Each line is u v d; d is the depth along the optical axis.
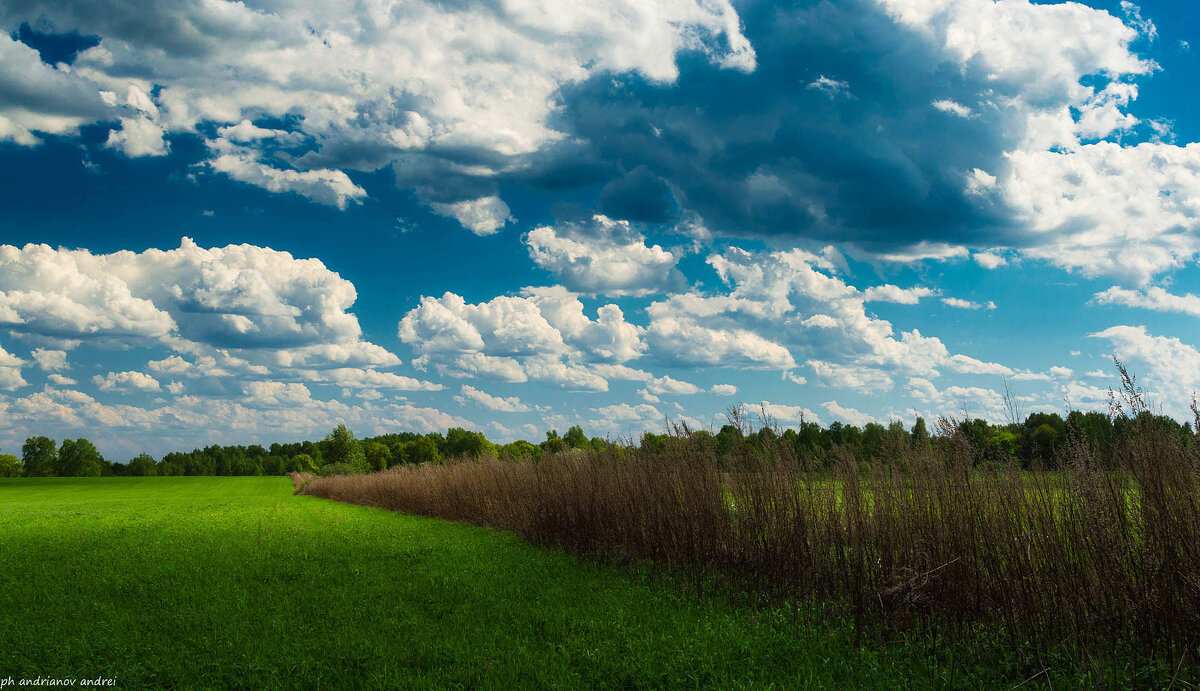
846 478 8.91
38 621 8.30
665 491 11.96
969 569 6.89
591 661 6.58
